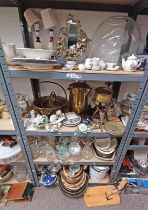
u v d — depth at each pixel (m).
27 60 0.81
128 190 1.45
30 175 1.39
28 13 1.00
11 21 1.08
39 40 1.08
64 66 0.93
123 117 1.25
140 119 1.17
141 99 0.99
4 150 1.21
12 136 1.31
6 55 0.94
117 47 1.06
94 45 1.10
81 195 1.40
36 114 1.20
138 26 1.12
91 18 1.09
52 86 1.36
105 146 1.32
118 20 1.04
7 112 1.20
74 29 1.02
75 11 1.06
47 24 1.02
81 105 1.24
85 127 1.13
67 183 1.39
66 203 1.36
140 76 0.92
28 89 1.36
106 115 1.25
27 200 1.36
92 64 0.90
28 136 1.25
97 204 1.36
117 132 1.13
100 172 1.39
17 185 1.43
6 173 1.40
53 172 1.47
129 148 1.23
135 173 1.45
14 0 0.88
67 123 1.15
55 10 1.05
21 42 1.15
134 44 1.10
